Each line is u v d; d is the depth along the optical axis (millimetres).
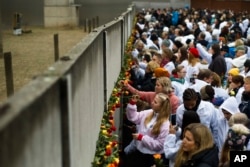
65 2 37844
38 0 39781
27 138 1782
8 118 1601
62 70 2531
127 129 7887
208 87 6602
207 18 28500
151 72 8578
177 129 5777
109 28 7121
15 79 12719
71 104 2723
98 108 5297
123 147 7512
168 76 7934
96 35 4988
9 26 39781
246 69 9039
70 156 2674
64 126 2527
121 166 6379
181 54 10156
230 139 4625
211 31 19156
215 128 6000
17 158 1688
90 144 4227
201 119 5859
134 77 10148
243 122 5035
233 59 10906
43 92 1996
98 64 5234
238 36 15539
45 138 2084
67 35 29969
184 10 34375
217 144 5988
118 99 7145
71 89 2725
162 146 5738
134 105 6391
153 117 6008
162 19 27391
